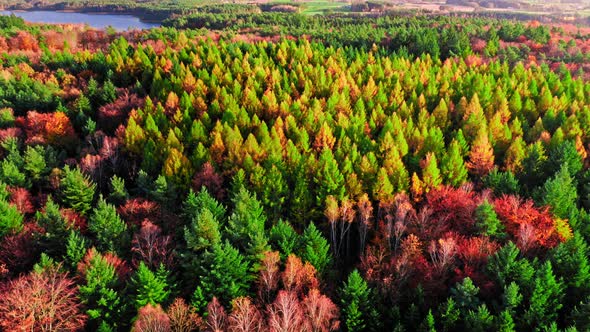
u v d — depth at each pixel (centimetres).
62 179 6322
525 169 6944
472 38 14212
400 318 4475
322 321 4206
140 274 4288
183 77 9981
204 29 17562
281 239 5209
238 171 6500
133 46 13950
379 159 7175
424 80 10456
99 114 9112
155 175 7150
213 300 4128
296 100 9131
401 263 4825
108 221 5172
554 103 9000
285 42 12800
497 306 4278
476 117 8131
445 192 6012
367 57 12162
